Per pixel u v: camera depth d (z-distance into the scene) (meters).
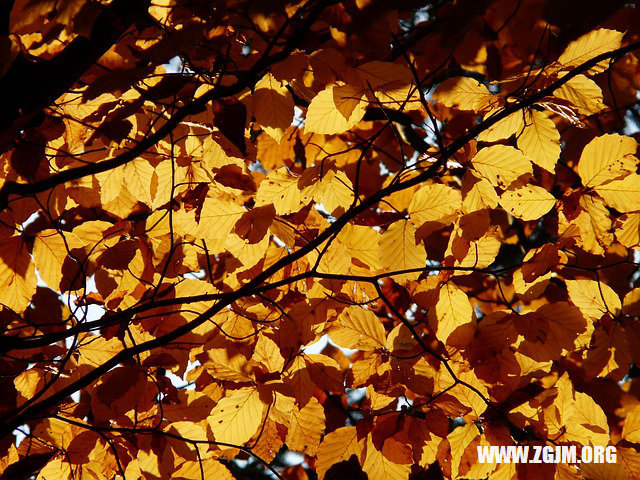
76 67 1.83
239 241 1.99
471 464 1.98
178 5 1.84
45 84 1.82
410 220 1.99
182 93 1.92
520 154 1.95
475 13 1.70
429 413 1.96
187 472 2.00
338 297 2.03
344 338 2.01
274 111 1.91
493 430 1.96
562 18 1.70
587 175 1.94
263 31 1.84
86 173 1.88
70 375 2.02
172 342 1.99
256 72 1.85
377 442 1.96
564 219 1.97
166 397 1.98
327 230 1.96
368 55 1.82
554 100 1.94
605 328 1.98
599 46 1.88
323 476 2.01
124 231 2.03
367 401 2.00
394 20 1.82
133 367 1.93
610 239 1.96
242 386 2.00
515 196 1.97
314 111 1.90
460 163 1.99
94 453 2.00
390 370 1.98
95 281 2.00
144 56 1.80
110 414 1.93
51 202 1.97
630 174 1.92
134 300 2.03
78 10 1.74
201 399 2.03
